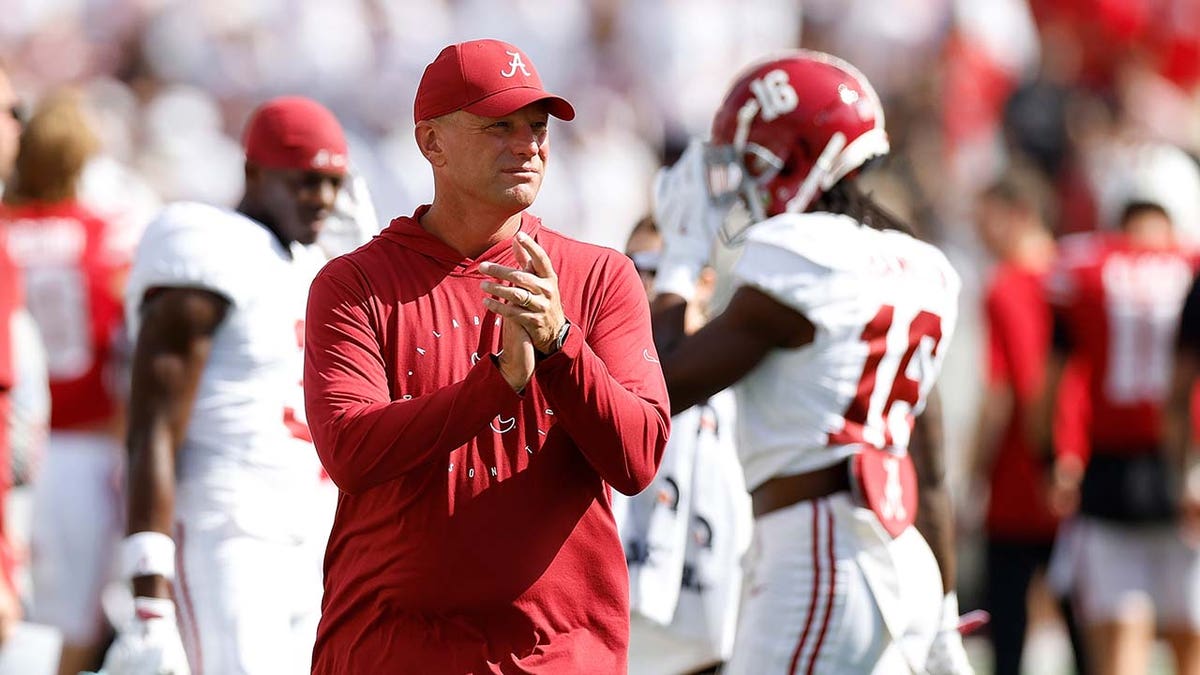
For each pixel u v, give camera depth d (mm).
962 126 44594
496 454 11688
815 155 14805
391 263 11891
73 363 24234
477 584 11625
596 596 11938
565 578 11820
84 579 24266
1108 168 37938
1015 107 39875
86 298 24219
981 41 46125
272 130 16562
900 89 44250
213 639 15844
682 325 15320
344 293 11750
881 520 14000
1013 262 27312
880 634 14047
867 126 14930
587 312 12031
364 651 11852
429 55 48281
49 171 24234
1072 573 26250
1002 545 27016
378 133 47156
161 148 43250
